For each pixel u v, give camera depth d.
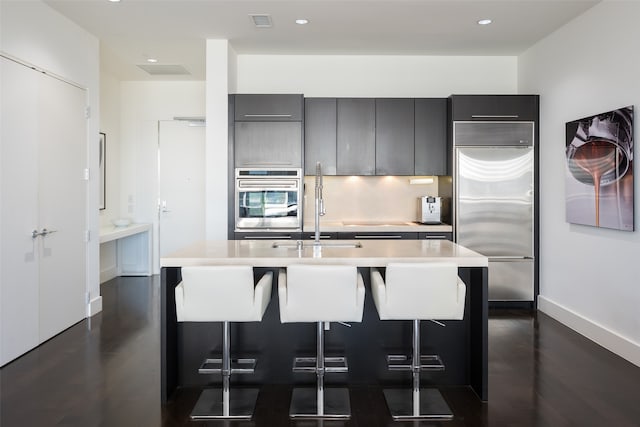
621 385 3.05
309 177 5.69
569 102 4.38
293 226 5.05
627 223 3.46
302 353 3.08
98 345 3.81
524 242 5.01
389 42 5.01
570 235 4.37
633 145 3.41
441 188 5.56
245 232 5.03
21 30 3.53
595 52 3.93
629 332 3.52
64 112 4.13
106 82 6.32
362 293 2.60
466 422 2.57
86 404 2.77
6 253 3.38
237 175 5.03
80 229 4.43
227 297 2.55
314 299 2.56
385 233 5.09
